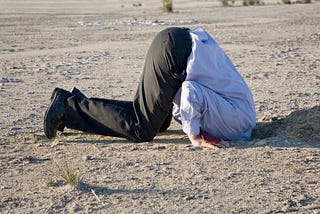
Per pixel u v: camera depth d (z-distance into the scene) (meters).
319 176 6.17
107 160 6.89
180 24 28.55
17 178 6.36
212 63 7.34
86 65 15.77
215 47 7.46
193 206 5.45
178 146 7.41
